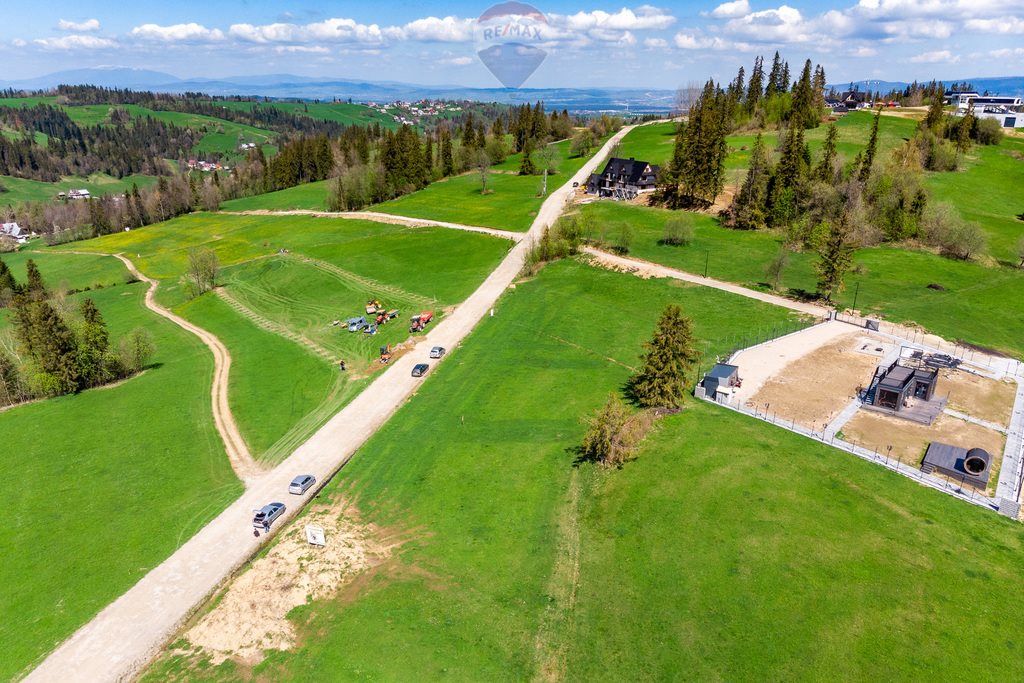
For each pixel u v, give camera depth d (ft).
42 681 131.13
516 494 177.06
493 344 274.98
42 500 190.70
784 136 533.96
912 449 171.01
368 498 181.57
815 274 318.86
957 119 583.58
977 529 140.36
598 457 183.93
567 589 142.41
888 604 124.06
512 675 124.67
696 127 438.40
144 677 130.21
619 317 287.28
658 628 127.95
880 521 143.64
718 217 424.87
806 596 127.95
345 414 229.04
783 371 221.25
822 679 112.47
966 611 121.08
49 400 263.70
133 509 184.55
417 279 376.27
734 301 290.35
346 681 125.49
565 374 242.78
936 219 350.84
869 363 224.74
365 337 302.86
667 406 200.23
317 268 414.00
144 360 299.17
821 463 165.27
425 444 205.98
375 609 142.92
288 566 156.66
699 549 143.33
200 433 227.40
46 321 260.62
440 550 159.63
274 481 193.26
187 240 573.74
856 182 369.30
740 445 176.14
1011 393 202.39
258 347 307.78
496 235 442.50
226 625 141.69
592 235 387.55
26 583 157.99
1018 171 490.08
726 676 116.06
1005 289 294.25
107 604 149.89
